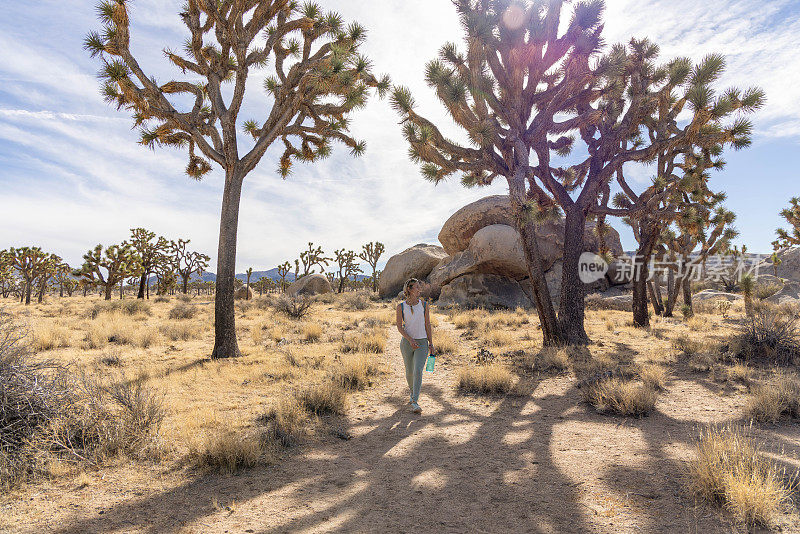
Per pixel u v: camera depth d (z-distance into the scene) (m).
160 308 24.52
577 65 10.18
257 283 68.25
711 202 17.31
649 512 2.78
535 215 10.45
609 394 5.63
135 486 3.40
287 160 13.25
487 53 10.61
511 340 11.60
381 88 11.52
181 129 9.77
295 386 6.80
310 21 9.93
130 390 4.71
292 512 2.97
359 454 4.17
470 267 27.42
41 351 9.38
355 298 28.69
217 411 5.44
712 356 8.20
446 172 11.29
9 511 2.96
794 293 26.52
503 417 5.38
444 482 3.45
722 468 2.96
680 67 10.60
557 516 2.80
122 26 8.53
